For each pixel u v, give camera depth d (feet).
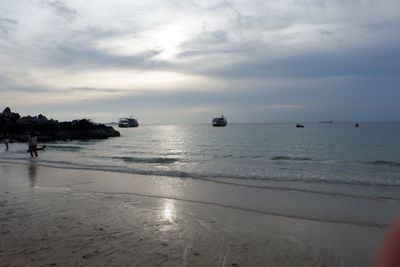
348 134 237.04
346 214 30.22
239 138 209.46
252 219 28.81
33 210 31.27
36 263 19.03
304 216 29.68
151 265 19.06
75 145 152.05
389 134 231.91
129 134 311.88
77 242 22.61
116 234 24.41
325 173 56.95
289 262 19.97
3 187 43.98
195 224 27.20
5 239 23.12
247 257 20.57
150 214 30.17
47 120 249.96
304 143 150.61
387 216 29.50
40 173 57.31
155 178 51.16
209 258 20.30
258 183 46.14
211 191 41.04
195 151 114.62
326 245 22.75
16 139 174.81
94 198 36.96
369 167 67.10
